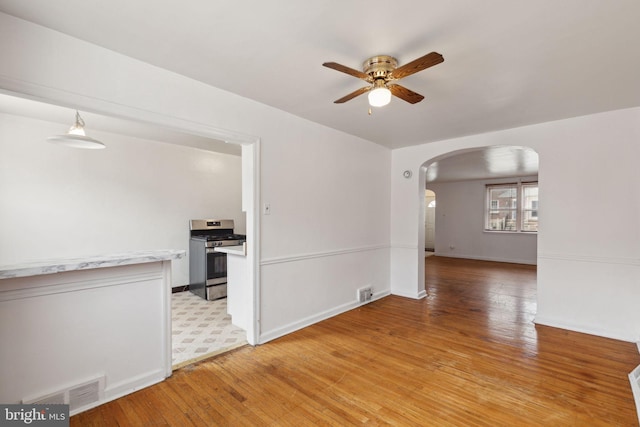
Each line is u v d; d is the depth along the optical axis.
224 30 1.75
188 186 4.89
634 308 2.93
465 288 5.08
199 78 2.36
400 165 4.63
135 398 2.03
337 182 3.75
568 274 3.26
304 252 3.33
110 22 1.67
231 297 3.42
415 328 3.28
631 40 1.81
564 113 3.10
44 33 1.72
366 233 4.23
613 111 3.02
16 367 1.68
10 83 1.61
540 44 1.86
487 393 2.08
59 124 3.60
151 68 2.15
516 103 2.83
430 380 2.25
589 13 1.57
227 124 2.59
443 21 1.65
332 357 2.61
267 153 2.93
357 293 4.05
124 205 4.18
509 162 5.59
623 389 2.12
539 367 2.43
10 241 3.31
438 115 3.16
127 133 4.04
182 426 1.77
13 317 1.67
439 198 8.94
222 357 2.61
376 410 1.91
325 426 1.77
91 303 1.93
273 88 2.54
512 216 7.82
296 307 3.24
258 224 2.86
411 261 4.50
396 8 1.54
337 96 2.70
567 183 3.26
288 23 1.68
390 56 2.01
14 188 3.33
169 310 2.30
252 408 1.93
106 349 1.99
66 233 3.69
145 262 2.10
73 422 1.78
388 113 3.11
